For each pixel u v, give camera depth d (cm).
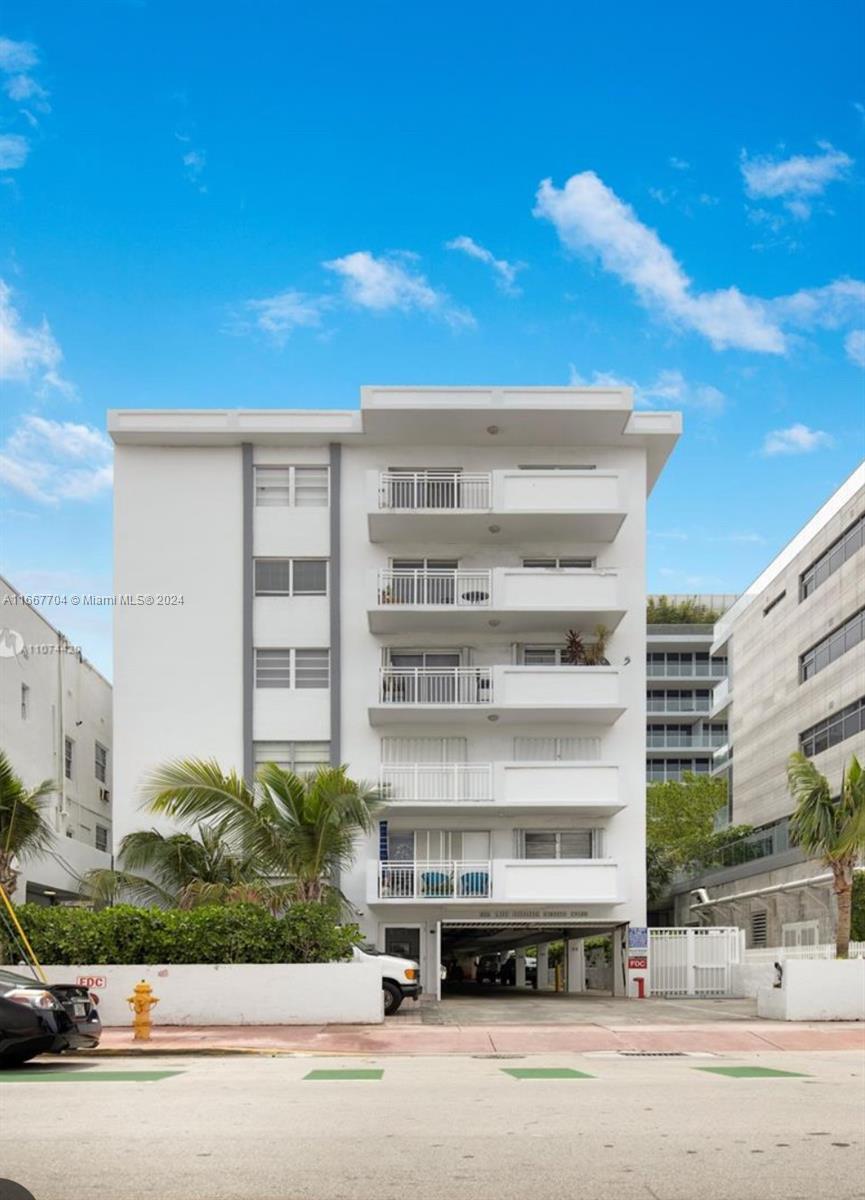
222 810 2609
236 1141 866
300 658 3466
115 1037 1956
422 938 3294
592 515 3372
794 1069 1483
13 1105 1064
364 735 3425
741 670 6006
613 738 3453
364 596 3481
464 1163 788
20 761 3334
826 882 3509
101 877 3175
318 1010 2194
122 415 3475
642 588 3522
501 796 3281
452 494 3459
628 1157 808
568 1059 1681
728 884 4831
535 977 5534
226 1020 2183
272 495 3522
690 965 3291
